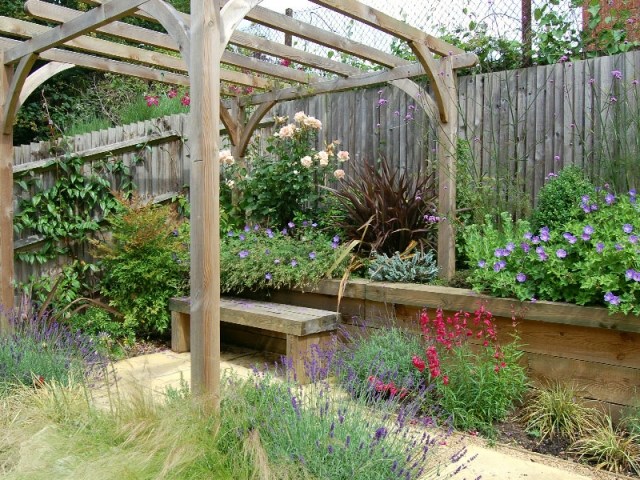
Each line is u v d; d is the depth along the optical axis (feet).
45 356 10.59
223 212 17.81
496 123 15.11
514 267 10.59
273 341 14.51
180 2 35.58
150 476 6.25
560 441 8.82
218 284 8.22
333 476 6.46
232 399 8.21
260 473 6.23
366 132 17.57
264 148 19.88
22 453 6.89
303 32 11.78
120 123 22.61
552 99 14.21
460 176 13.61
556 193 12.66
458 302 11.18
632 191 10.90
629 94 13.19
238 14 8.40
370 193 14.98
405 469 6.56
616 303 8.86
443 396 9.70
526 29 15.92
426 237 14.89
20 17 27.22
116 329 14.75
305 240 15.07
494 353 9.69
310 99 18.89
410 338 11.49
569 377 9.82
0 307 12.78
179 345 14.60
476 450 8.60
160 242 15.31
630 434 8.67
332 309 13.66
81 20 10.69
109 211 16.67
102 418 7.96
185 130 18.43
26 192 15.38
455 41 17.04
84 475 6.19
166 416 7.38
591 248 9.87
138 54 14.29
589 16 15.25
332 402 7.77
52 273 15.88
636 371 9.04
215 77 8.02
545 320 9.91
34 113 26.20
